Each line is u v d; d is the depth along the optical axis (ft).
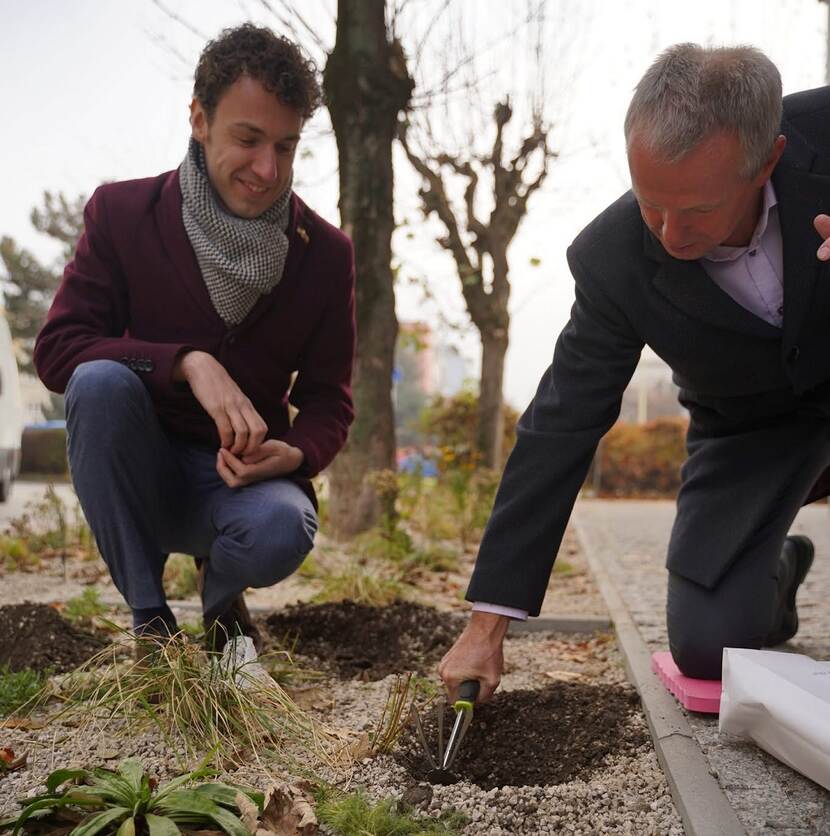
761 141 6.59
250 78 8.64
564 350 8.55
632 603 14.30
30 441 61.77
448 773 7.51
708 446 9.66
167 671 8.18
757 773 7.30
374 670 10.62
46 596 14.88
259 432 8.96
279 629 12.08
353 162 22.76
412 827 6.45
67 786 7.04
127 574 9.06
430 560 18.78
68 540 21.07
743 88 6.47
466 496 23.49
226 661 8.56
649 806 7.00
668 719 8.34
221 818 6.03
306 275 10.00
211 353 9.73
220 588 9.70
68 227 86.33
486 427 37.42
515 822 6.70
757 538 9.12
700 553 9.19
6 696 8.91
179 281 9.58
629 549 22.07
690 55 6.62
